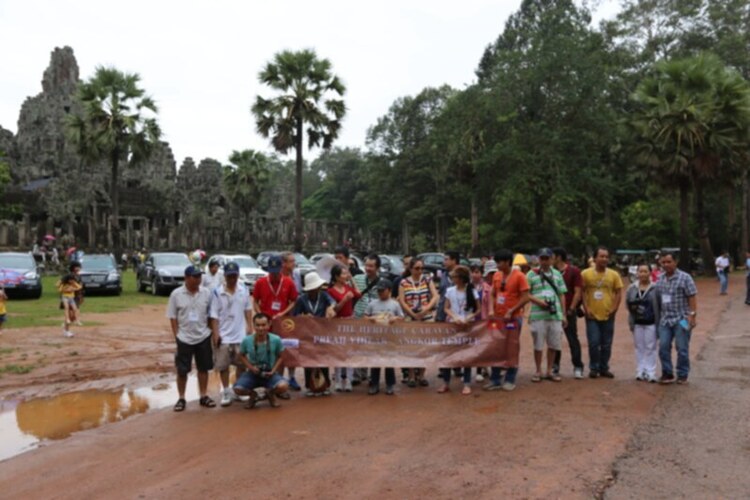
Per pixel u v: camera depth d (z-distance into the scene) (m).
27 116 61.22
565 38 33.59
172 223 60.38
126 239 45.81
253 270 22.67
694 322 8.87
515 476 5.34
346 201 90.12
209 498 4.94
